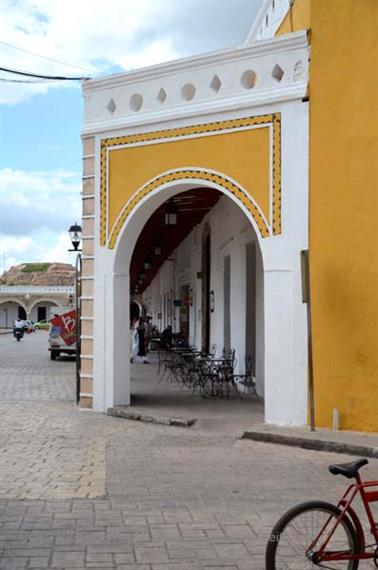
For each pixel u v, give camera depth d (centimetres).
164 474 775
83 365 1237
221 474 774
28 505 654
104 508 646
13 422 1120
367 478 754
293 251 996
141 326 2397
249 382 1430
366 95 941
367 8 942
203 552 532
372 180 934
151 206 1177
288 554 432
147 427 1066
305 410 984
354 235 945
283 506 652
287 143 1006
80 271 1250
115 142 1191
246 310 1466
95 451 897
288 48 1008
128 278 1218
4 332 6612
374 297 927
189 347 2203
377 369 922
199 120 1092
